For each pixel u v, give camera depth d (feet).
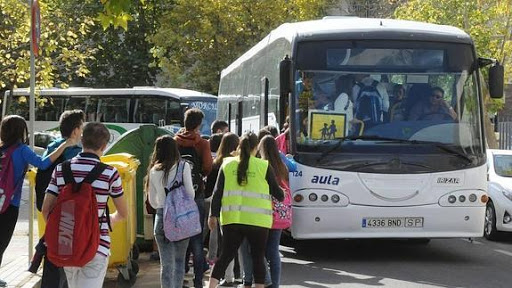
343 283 36.11
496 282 36.65
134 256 39.50
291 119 41.37
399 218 40.73
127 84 161.58
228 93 77.36
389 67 41.98
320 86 41.63
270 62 49.98
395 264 41.83
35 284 31.71
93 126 22.47
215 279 29.68
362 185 40.60
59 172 22.20
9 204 28.40
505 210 50.31
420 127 41.47
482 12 93.91
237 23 128.88
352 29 42.24
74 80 159.74
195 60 134.82
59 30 71.46
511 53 94.79
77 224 21.18
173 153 28.84
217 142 37.70
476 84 42.55
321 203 40.52
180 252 29.17
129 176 35.04
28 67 64.90
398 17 100.27
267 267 32.27
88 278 21.83
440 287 35.27
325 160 40.81
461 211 41.14
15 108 132.77
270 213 29.48
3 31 66.54
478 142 41.98
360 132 41.24
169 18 132.57
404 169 40.88
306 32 42.14
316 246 48.65
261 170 29.40
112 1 29.55
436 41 42.34
